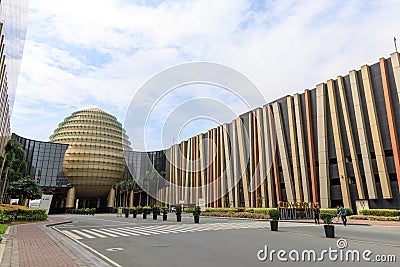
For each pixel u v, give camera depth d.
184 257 8.41
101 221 29.89
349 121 37.22
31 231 16.92
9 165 44.25
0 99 28.52
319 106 41.00
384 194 32.56
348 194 36.09
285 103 46.12
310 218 33.62
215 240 12.54
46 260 7.79
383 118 34.12
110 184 97.31
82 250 9.80
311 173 40.34
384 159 33.19
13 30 28.83
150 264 7.45
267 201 45.50
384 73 34.25
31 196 38.38
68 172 90.75
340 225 23.78
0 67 25.11
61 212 90.44
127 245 11.12
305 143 42.41
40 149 89.12
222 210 48.62
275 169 45.38
